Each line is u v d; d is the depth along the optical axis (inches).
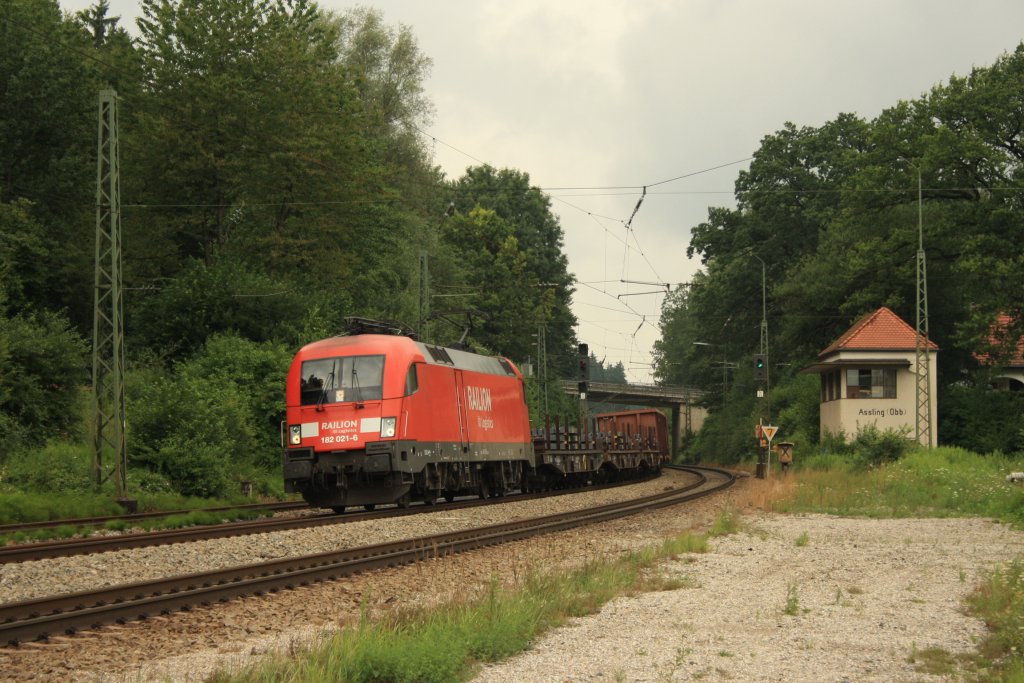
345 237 1850.4
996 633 383.6
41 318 1552.7
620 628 400.2
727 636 384.5
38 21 1827.0
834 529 815.7
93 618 388.2
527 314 3174.2
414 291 2108.8
